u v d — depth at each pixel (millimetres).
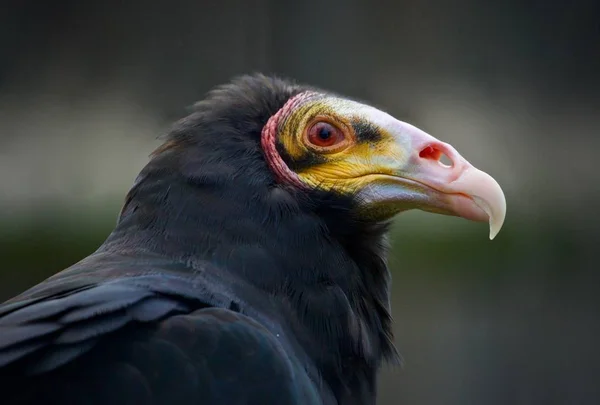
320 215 5828
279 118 5891
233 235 5445
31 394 4453
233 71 15688
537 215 15383
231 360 4770
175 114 15727
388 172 5934
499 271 14227
